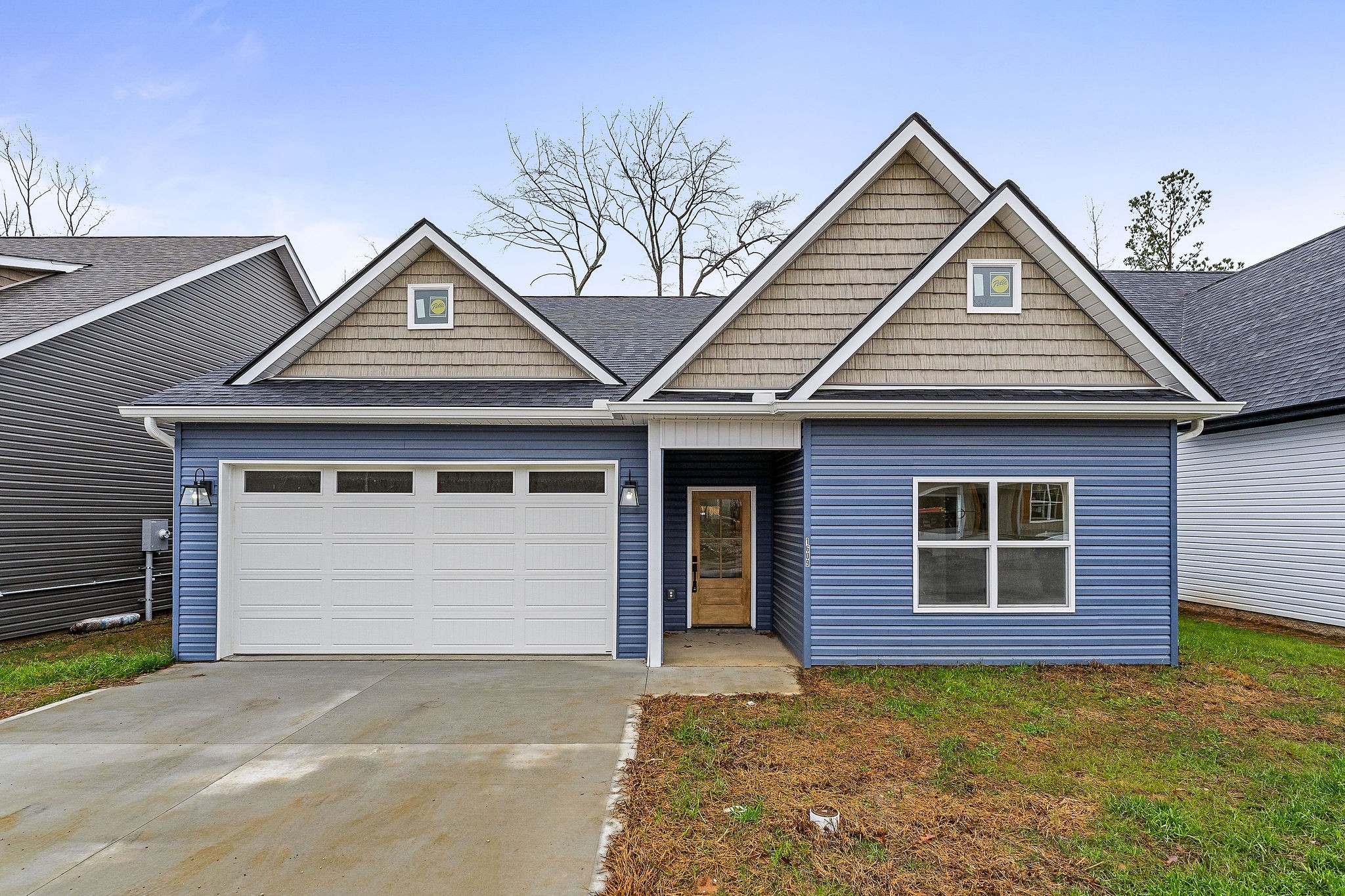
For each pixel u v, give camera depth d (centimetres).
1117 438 775
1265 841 393
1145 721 594
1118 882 355
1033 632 771
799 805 438
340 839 404
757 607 1002
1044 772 488
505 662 817
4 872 370
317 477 844
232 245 1502
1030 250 803
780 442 789
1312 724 587
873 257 879
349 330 923
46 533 1016
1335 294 1105
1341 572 936
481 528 845
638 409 756
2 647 933
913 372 797
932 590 775
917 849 385
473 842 400
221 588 825
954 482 773
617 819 425
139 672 766
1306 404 925
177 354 1284
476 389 882
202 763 514
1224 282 1462
